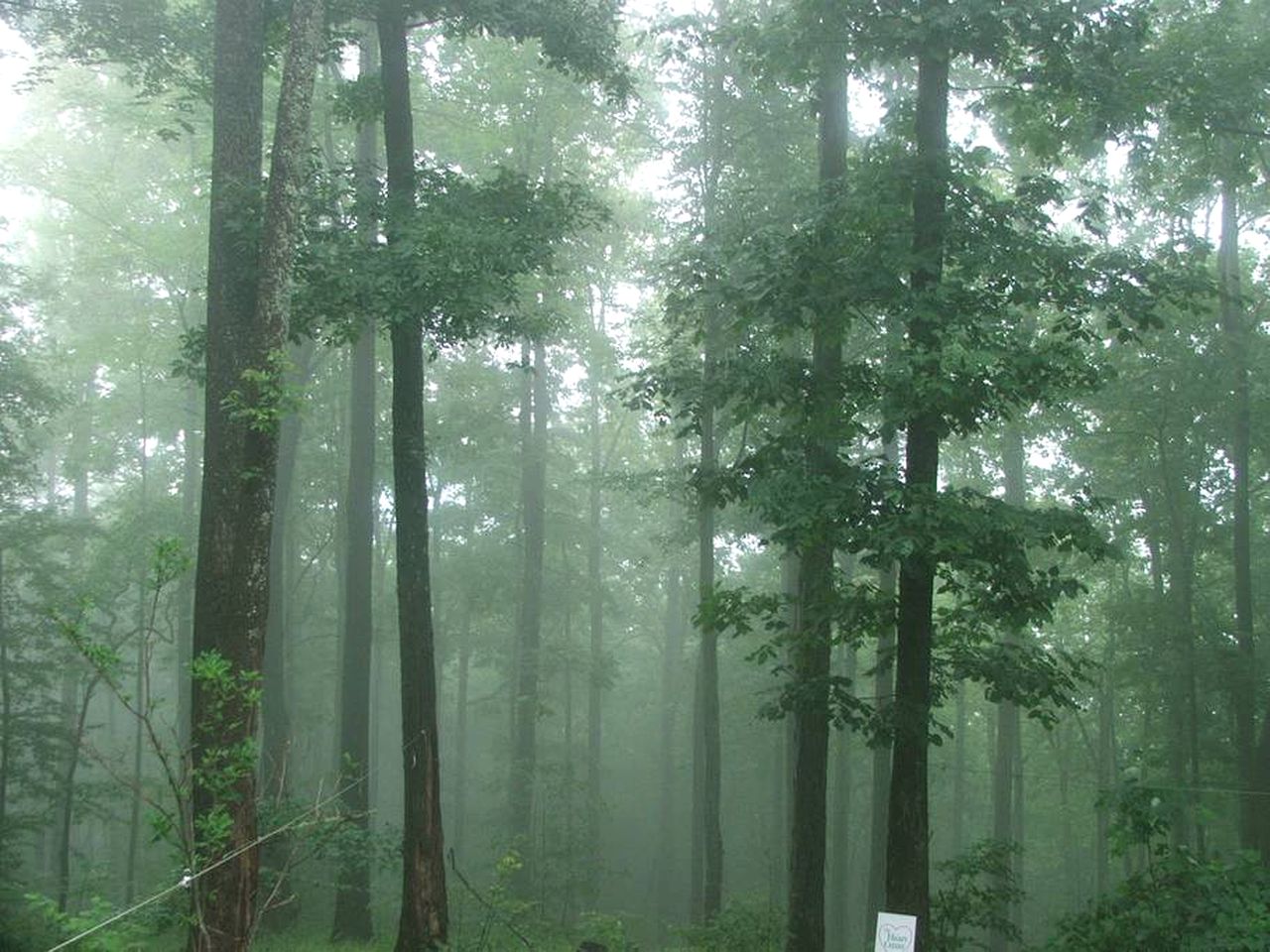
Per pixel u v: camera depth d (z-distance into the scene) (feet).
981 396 33.24
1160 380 66.44
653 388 42.60
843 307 35.60
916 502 31.53
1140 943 27.14
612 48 45.24
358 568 61.72
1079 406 69.97
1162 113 50.52
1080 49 36.04
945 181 35.32
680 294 52.95
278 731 67.05
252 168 35.70
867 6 36.52
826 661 40.78
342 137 75.92
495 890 39.55
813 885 42.04
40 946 36.73
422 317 39.68
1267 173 61.98
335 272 36.32
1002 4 34.40
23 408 73.51
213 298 34.32
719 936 46.32
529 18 42.88
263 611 31.30
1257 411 67.26
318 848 31.99
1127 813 29.66
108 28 43.55
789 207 56.03
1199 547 76.59
